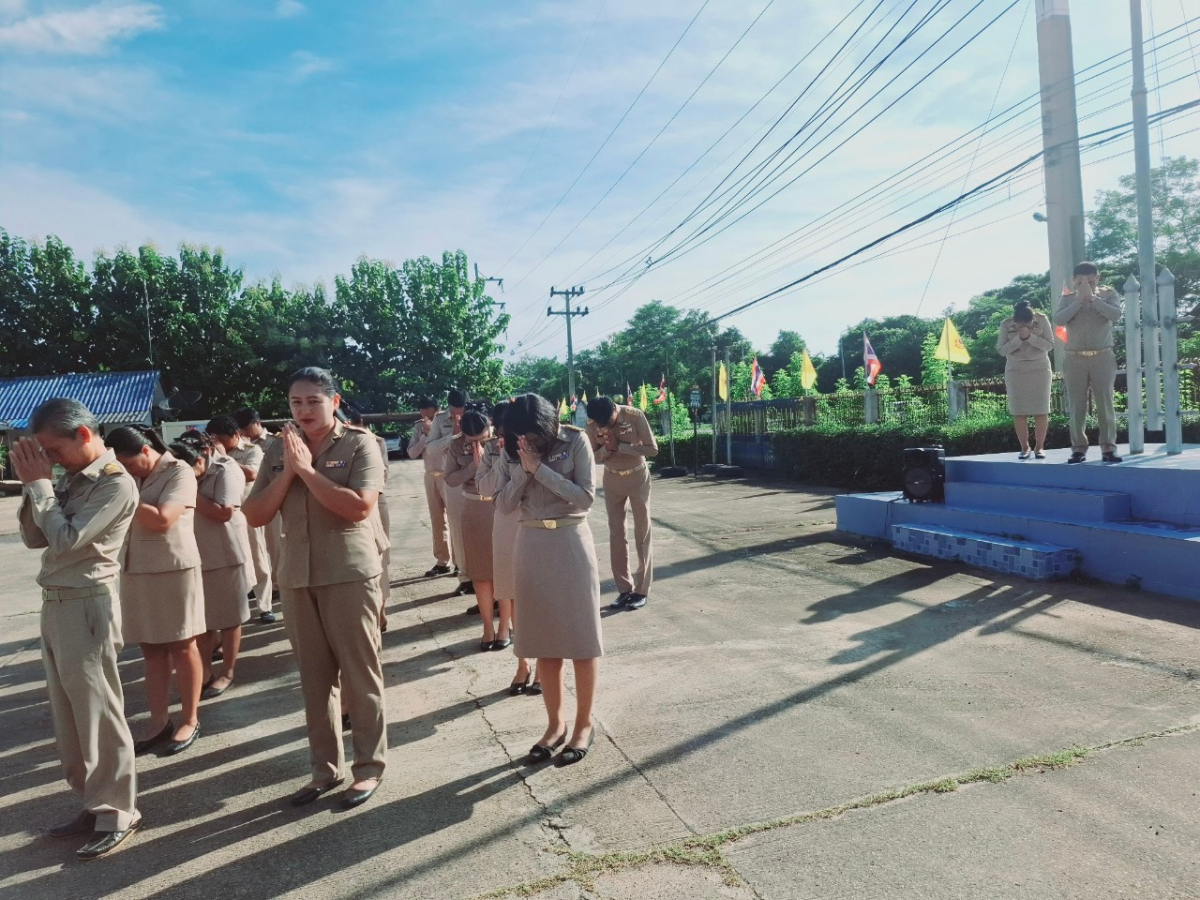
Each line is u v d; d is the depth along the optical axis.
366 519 3.28
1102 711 3.56
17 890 2.68
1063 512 6.43
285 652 5.48
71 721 3.09
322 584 3.13
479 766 3.45
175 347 32.06
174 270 32.69
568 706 4.12
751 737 3.54
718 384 21.06
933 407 13.97
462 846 2.78
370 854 2.77
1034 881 2.38
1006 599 5.51
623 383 77.44
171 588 3.80
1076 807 2.78
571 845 2.75
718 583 6.66
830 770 3.17
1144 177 7.00
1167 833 2.59
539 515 3.50
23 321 31.02
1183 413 9.42
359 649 3.21
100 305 31.64
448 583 7.50
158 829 3.05
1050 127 10.65
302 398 3.13
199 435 4.70
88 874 2.75
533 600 3.47
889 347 61.16
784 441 16.03
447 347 36.22
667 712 3.90
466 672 4.79
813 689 4.07
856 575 6.56
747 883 2.45
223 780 3.48
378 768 3.26
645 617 5.72
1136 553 5.57
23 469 2.90
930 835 2.66
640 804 3.01
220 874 2.70
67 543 2.83
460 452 5.20
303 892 2.56
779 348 75.81
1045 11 10.68
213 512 4.62
